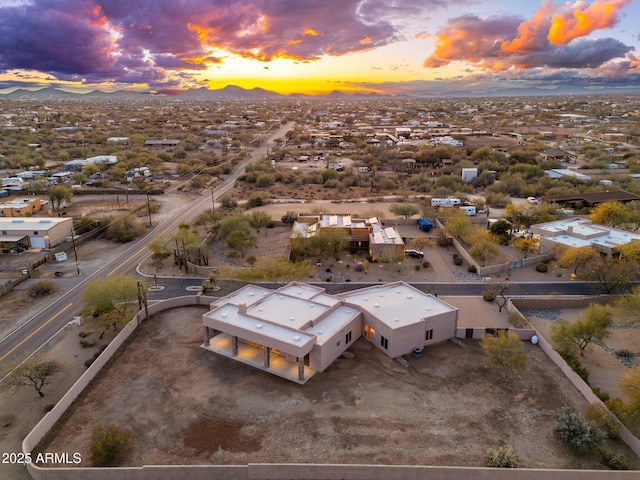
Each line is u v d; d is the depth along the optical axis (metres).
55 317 66.25
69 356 56.12
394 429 43.12
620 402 43.72
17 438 42.78
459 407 46.22
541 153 193.12
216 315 57.16
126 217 110.50
